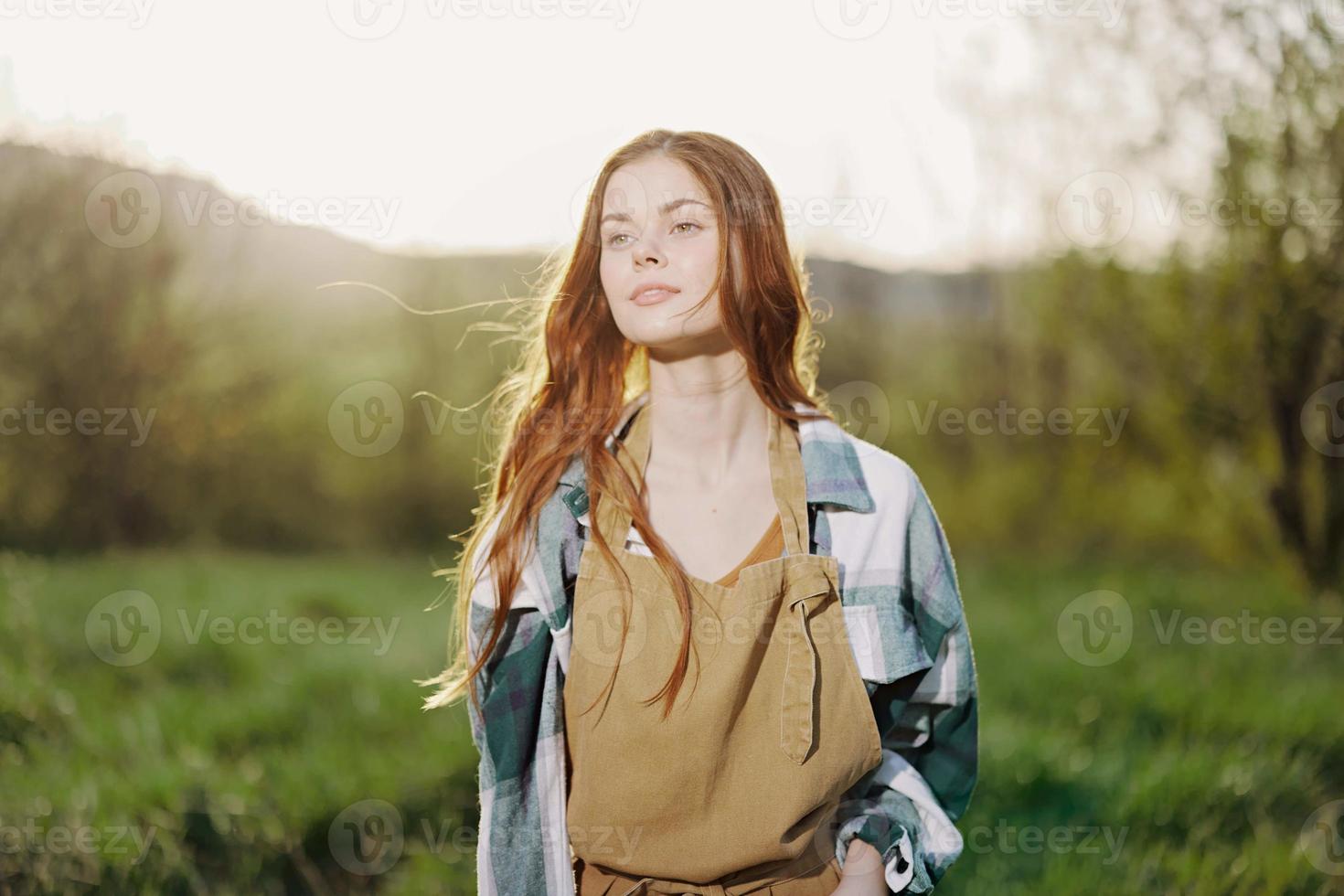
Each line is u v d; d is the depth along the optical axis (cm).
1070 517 790
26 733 381
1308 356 606
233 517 838
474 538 173
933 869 165
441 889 294
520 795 161
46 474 777
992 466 815
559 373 173
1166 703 434
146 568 691
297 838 316
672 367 167
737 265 162
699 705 149
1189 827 328
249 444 827
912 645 164
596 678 154
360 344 836
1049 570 721
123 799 327
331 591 633
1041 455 795
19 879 286
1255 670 482
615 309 165
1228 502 695
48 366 758
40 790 332
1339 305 588
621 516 160
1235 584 655
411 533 863
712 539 163
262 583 654
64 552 753
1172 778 351
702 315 161
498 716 162
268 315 786
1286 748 386
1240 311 624
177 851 300
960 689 175
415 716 414
